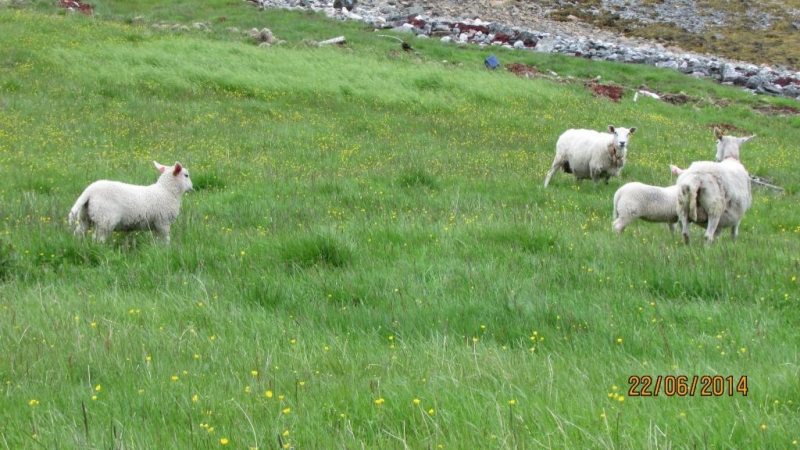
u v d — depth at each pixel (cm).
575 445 465
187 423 519
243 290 847
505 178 1708
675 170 1239
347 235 1048
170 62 2789
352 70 2977
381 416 516
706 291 884
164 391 567
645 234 1211
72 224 1030
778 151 2511
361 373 616
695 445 454
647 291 883
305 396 558
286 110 2439
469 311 793
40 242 975
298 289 852
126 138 1908
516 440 466
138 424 516
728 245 1088
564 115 2777
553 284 889
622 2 5859
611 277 911
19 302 783
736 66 4328
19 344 659
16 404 548
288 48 3328
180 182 1083
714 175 1164
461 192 1533
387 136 2216
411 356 660
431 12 4859
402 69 3089
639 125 2730
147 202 1052
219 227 1156
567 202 1491
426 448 470
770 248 1095
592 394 561
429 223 1191
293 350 671
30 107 2123
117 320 742
